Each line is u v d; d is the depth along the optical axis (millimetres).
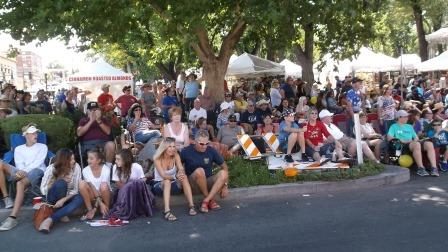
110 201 7031
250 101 14508
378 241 5527
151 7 12414
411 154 9625
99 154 7020
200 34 14195
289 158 9305
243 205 7461
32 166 7617
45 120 8891
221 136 10797
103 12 11359
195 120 12938
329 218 6559
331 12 11297
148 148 8898
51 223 6496
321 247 5391
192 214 6992
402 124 9922
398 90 18922
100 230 6395
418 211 6742
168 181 7016
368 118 13148
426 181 8820
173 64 32500
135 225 6582
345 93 15500
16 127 8711
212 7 13336
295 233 5945
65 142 9102
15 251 5668
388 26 28984
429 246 5301
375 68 24641
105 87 16359
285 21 11594
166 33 12773
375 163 9242
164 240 5883
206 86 14758
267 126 10992
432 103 14633
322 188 8234
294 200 7656
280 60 35250
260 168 8680
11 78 64562
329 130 9914
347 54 15719
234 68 22484
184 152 7586
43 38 10852
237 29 14352
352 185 8344
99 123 9203
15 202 6801
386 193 7918
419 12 28344
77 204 6785
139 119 10766
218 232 6125
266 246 5496
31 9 11180
